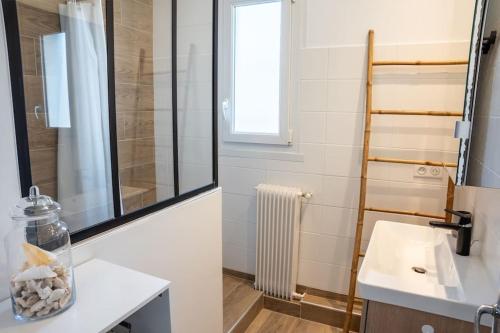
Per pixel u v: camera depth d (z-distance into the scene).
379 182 2.13
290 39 2.23
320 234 2.34
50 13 1.52
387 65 2.02
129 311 0.85
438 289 1.12
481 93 0.98
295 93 2.27
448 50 1.90
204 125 1.81
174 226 1.48
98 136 1.75
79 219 1.23
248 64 2.43
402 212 2.05
